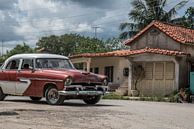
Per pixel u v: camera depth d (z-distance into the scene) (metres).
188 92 25.30
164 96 26.94
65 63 17.08
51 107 14.76
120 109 14.77
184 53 27.41
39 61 16.70
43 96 16.25
